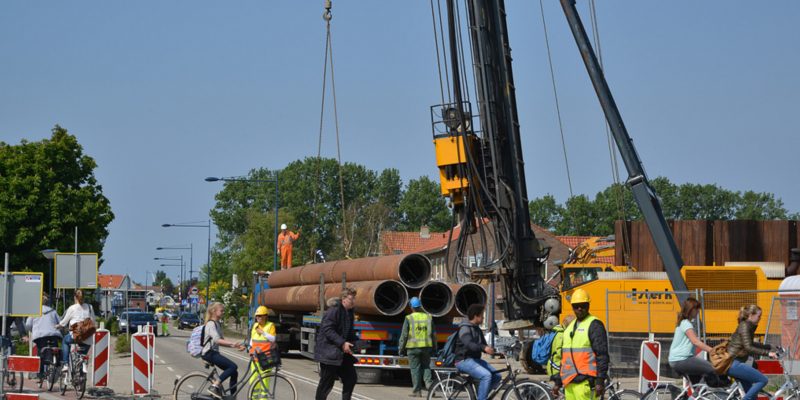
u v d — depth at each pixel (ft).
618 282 76.23
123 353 115.65
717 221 96.94
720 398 40.60
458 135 76.89
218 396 47.50
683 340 41.50
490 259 85.25
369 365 68.03
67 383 59.11
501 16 77.87
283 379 48.26
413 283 66.13
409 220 395.14
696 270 73.72
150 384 56.39
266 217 255.70
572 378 34.58
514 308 78.64
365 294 66.33
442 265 238.48
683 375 41.78
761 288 73.26
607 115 72.43
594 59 72.90
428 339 60.70
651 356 48.32
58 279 71.31
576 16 73.61
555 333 48.26
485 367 42.55
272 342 52.37
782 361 45.34
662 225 70.08
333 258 323.78
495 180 76.38
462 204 78.74
